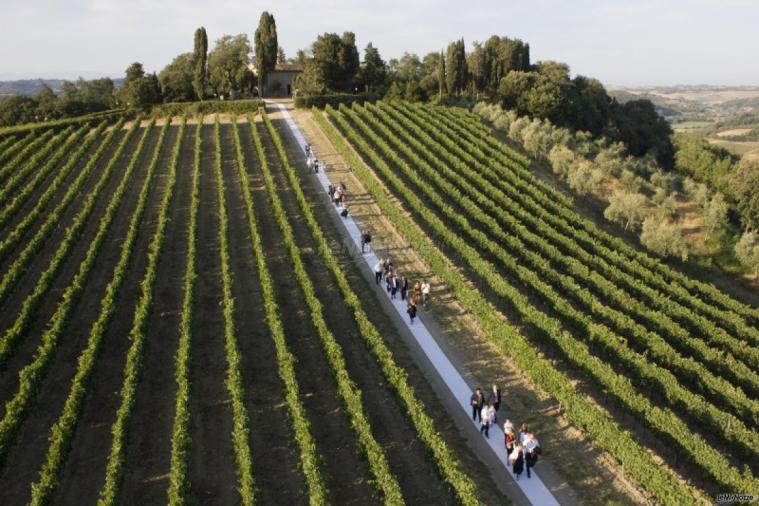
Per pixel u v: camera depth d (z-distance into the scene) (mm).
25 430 28641
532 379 31672
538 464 26703
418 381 32469
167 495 24859
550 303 38531
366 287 42750
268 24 111812
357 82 118562
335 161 70062
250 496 22750
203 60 105062
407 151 66312
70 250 45531
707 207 65125
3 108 128500
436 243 49406
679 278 45031
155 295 41125
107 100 131500
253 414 29734
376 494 24516
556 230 51500
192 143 77938
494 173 62500
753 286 53719
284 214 51031
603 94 133125
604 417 27000
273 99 111875
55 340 33281
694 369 31641
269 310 35844
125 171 66250
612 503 24562
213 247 48750
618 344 33125
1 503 24547
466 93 130750
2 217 50375
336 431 28688
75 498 24656
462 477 23391
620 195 60188
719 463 24766
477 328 37719
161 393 31328
